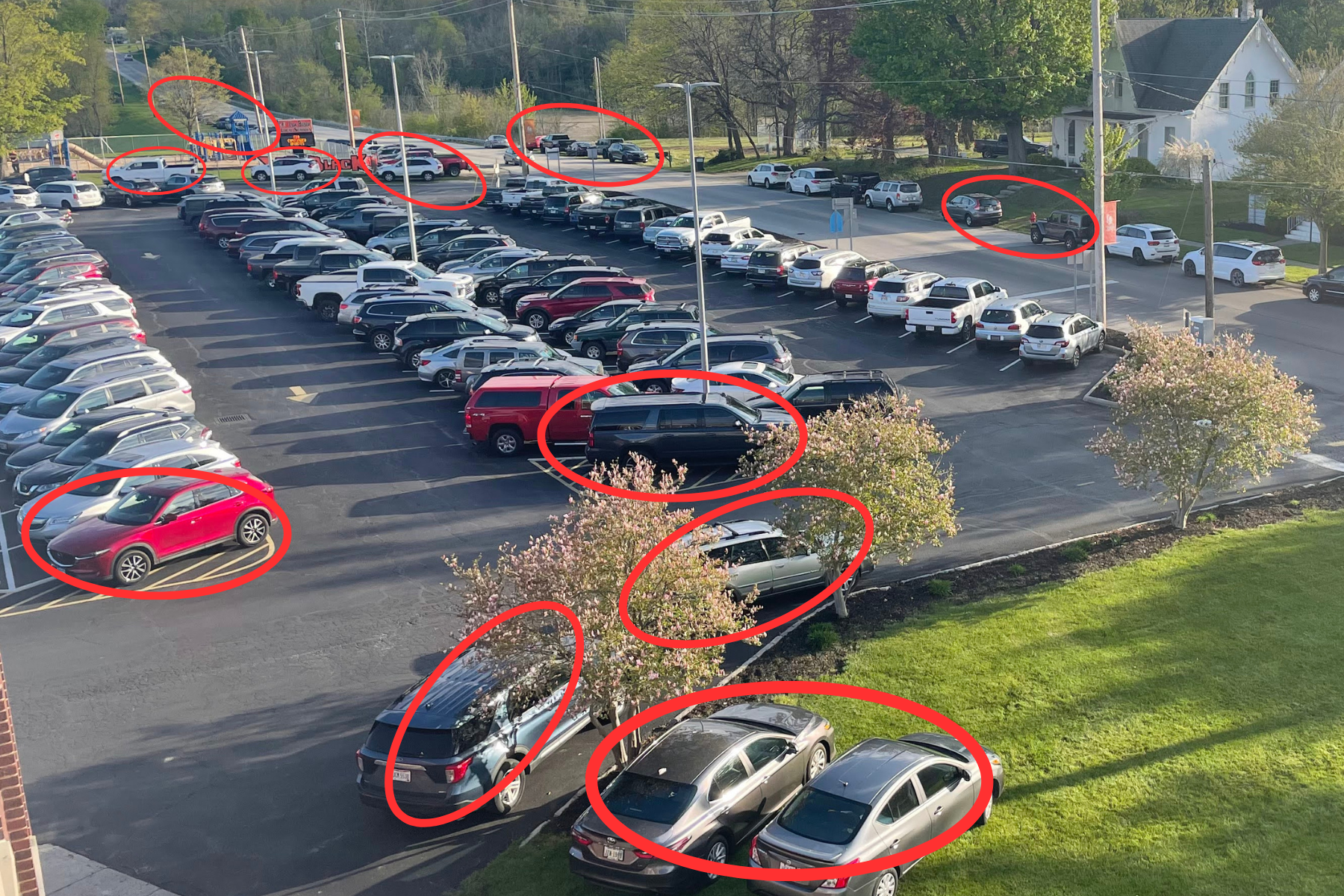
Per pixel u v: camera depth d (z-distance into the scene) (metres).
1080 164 69.88
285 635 21.31
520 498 27.64
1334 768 14.96
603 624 15.27
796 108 91.00
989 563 22.70
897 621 20.44
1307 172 45.94
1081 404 32.75
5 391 33.84
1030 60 65.81
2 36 80.75
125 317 40.94
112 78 151.75
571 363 34.56
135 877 14.97
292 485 29.00
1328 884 12.78
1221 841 13.69
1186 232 56.53
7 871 10.74
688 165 88.88
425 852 15.20
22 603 23.36
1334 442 28.83
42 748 18.00
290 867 15.03
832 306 45.72
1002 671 18.25
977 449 29.50
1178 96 68.62
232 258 57.75
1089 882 13.16
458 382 35.88
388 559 24.48
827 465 20.17
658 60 93.19
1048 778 15.32
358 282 45.34
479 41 148.88
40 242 55.66
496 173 83.75
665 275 52.19
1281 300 43.69
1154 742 15.92
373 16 152.50
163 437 29.36
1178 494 23.20
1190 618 19.53
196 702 19.19
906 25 68.00
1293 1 90.94
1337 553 21.77
